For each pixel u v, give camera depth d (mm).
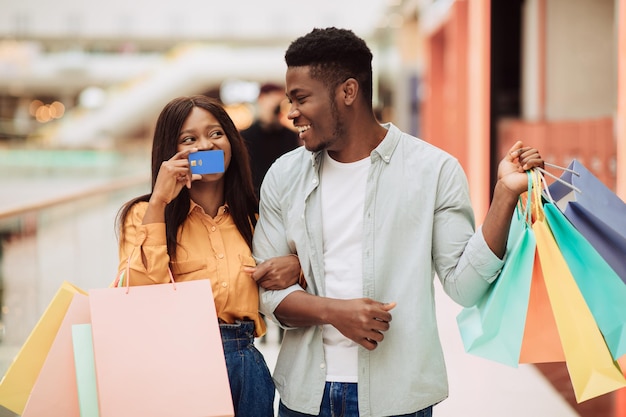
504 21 7391
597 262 1646
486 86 7477
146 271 1793
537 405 3596
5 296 4711
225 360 1876
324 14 29109
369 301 1704
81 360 1677
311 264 1852
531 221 1729
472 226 1827
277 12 29172
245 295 1907
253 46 29625
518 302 1681
